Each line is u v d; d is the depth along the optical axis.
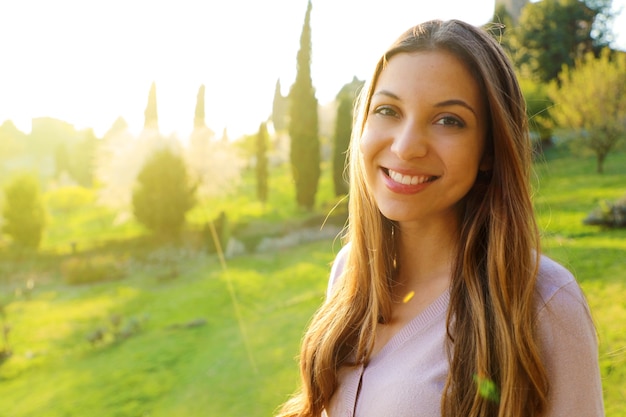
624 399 4.86
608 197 16.55
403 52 1.19
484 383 1.11
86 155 50.59
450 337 1.18
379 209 1.36
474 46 1.15
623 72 20.86
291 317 15.02
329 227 25.59
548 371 1.08
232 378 11.52
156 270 24.08
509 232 1.16
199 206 29.94
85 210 36.44
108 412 11.59
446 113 1.15
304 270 20.25
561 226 14.28
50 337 17.23
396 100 1.18
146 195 27.83
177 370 13.05
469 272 1.20
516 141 1.18
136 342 15.79
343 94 28.27
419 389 1.17
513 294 1.12
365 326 1.36
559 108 21.77
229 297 18.67
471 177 1.18
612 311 8.24
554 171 20.64
